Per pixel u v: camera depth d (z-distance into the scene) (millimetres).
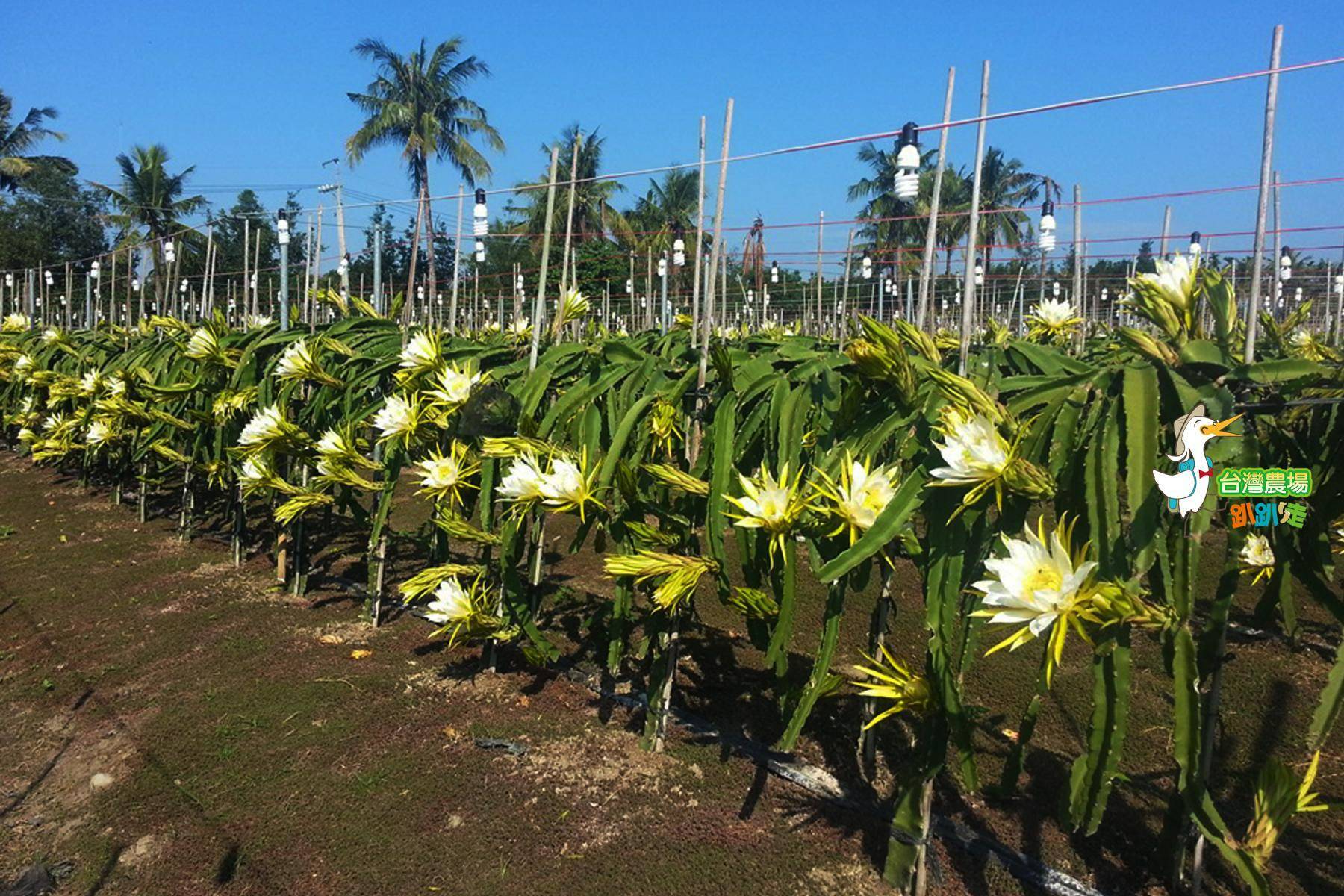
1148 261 7859
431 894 2254
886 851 2408
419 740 2984
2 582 4684
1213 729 2035
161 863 2369
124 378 5594
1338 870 2354
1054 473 1860
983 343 3869
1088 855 2383
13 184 23234
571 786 2715
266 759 2861
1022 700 3318
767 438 2498
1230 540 1957
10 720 3162
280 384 4648
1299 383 1781
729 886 2277
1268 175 1852
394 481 3668
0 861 2385
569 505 2594
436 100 18453
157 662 3615
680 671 3520
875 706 2656
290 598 4391
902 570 4840
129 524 5863
